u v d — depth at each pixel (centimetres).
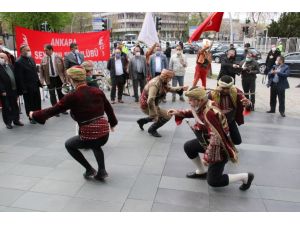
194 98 390
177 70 1017
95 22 1725
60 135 673
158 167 514
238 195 432
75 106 411
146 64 1027
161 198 420
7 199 412
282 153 595
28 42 963
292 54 1873
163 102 1018
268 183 471
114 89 1007
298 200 426
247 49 1267
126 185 453
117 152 576
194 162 467
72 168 507
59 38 1016
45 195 423
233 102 493
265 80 1584
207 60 1058
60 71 833
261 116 888
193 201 414
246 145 635
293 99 1163
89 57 1076
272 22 3844
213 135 390
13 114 733
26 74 741
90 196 422
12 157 549
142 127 703
